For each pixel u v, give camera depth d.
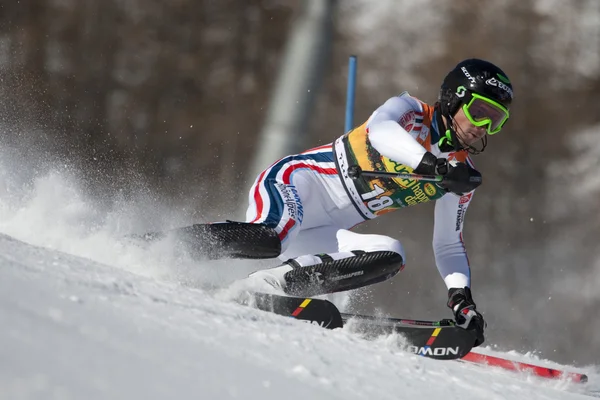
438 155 11.91
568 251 45.66
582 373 13.22
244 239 10.64
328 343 7.46
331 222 12.76
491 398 7.33
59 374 3.74
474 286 42.12
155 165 48.69
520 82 54.78
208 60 53.50
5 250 6.61
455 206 12.20
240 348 5.89
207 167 48.62
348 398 5.52
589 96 54.72
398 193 12.27
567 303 41.19
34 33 52.03
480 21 55.47
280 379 5.34
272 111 30.91
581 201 49.28
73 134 48.41
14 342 3.96
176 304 6.79
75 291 5.80
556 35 55.75
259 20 53.84
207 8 54.19
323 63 31.56
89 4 53.28
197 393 4.25
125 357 4.42
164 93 52.34
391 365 7.41
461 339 10.84
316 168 12.73
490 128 11.48
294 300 9.96
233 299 9.98
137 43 53.50
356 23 54.03
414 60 53.88
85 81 51.50
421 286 37.31
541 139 52.75
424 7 55.19
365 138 12.37
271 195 11.74
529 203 49.09
